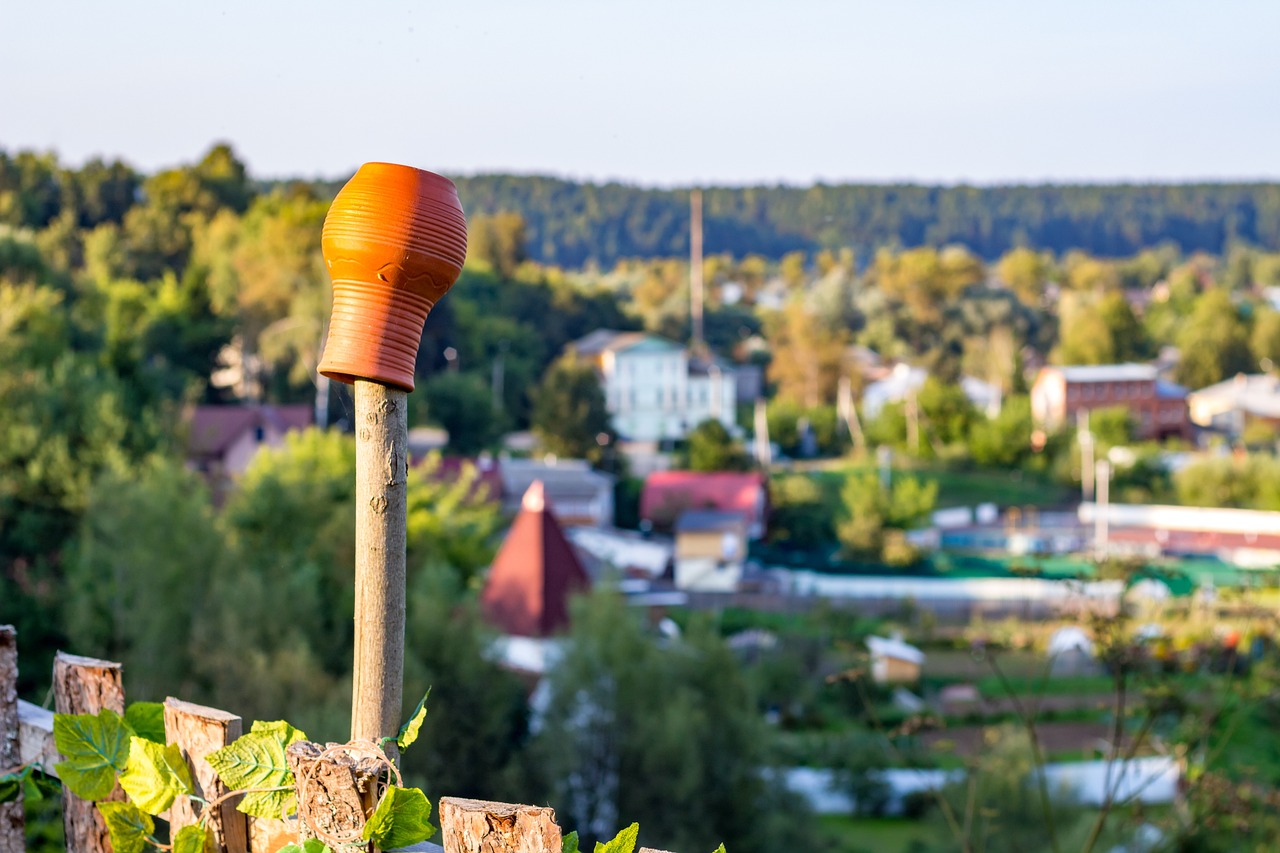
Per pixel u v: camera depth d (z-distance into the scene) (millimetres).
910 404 80375
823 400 93188
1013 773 13438
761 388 104625
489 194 173375
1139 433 87000
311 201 76875
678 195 179250
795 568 55156
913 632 33688
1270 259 159125
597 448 68250
